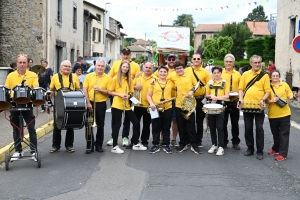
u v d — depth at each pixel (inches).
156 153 317.4
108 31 1753.2
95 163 284.8
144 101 330.6
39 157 270.4
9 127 400.2
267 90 297.9
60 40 851.4
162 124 319.9
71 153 316.5
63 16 873.5
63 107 274.2
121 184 235.1
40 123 434.9
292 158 306.7
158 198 211.0
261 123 304.5
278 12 870.4
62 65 308.7
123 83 313.7
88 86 315.6
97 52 1587.1
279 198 213.6
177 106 318.0
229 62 326.6
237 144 337.1
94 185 233.1
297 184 239.0
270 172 264.8
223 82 317.1
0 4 730.2
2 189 225.8
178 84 315.6
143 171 263.6
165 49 922.7
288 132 300.8
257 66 298.8
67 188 227.5
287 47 794.8
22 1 729.0
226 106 326.6
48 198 210.8
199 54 324.8
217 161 293.3
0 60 735.7
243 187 231.5
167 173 259.0
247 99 301.9
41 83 521.0
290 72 767.7
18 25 732.0
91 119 313.6
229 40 2087.8
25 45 734.5
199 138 339.9
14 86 265.0
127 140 345.1
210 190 224.8
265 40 1123.3
